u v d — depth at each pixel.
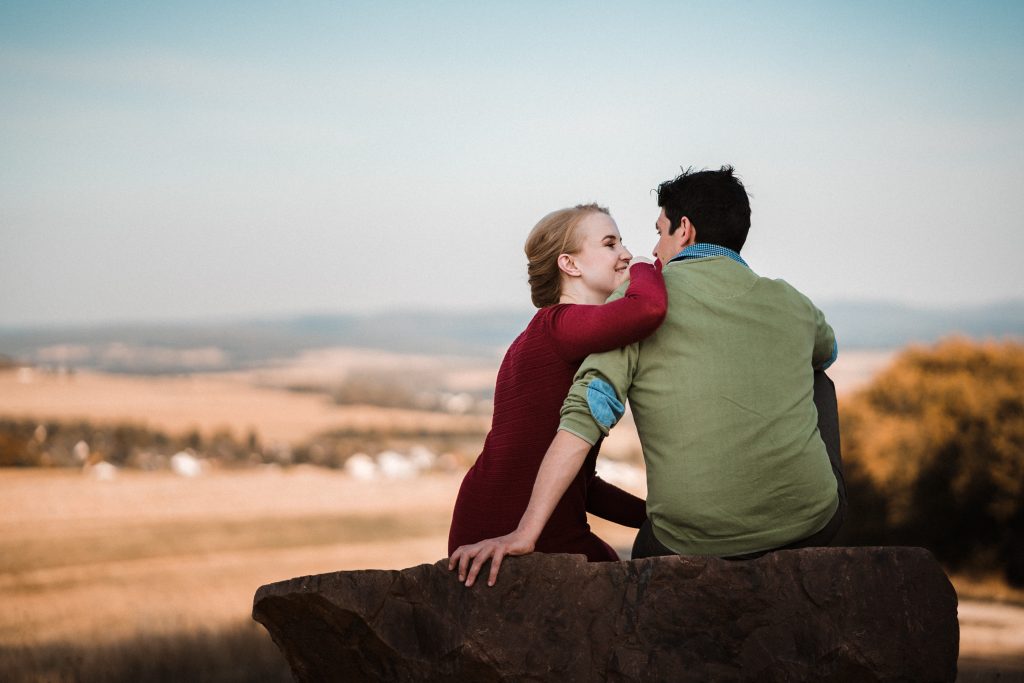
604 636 2.48
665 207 2.95
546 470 2.61
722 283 2.72
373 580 2.50
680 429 2.62
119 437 70.62
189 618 18.50
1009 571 24.11
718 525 2.61
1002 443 24.28
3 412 83.06
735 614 2.47
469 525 2.89
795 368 2.67
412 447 91.44
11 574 30.08
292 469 72.19
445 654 2.48
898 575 2.46
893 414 27.12
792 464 2.58
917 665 2.43
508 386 2.94
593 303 3.13
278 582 2.55
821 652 2.44
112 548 35.94
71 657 13.02
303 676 2.67
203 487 54.69
